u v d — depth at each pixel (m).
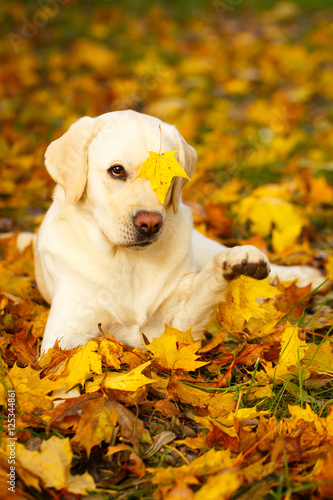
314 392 2.40
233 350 2.63
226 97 7.86
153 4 12.14
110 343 2.46
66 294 2.63
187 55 9.51
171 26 10.77
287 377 2.41
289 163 5.39
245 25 11.31
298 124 6.75
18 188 4.87
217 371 2.51
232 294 2.58
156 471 1.88
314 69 8.84
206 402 2.26
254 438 2.02
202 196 4.84
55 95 7.39
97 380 2.29
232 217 4.47
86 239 2.63
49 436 2.08
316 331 2.91
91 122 2.59
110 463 2.00
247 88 8.09
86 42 9.46
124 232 2.40
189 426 2.21
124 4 11.98
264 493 1.79
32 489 1.86
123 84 7.36
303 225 4.15
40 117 6.57
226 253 2.45
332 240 4.14
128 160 2.44
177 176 2.50
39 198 4.80
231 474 1.73
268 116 6.84
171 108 6.88
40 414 2.15
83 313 2.62
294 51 9.24
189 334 2.56
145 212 2.36
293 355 2.42
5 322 2.77
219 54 9.34
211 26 11.23
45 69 8.52
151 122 2.57
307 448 1.97
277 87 8.29
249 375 2.53
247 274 2.41
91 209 2.58
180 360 2.38
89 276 2.62
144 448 2.05
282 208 4.13
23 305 2.97
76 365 2.30
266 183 5.10
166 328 2.56
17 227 4.34
